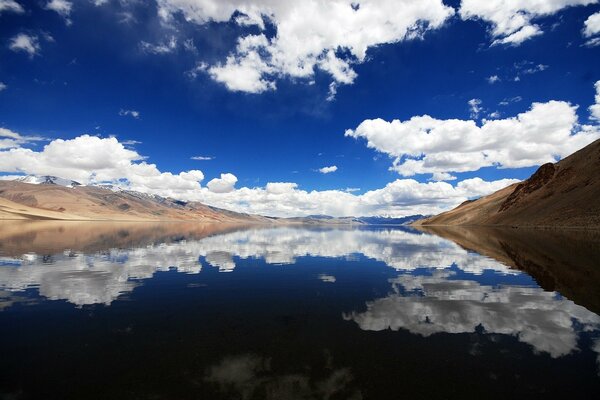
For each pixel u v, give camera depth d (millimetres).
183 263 30688
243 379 8758
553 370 9344
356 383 8578
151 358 10078
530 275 24219
